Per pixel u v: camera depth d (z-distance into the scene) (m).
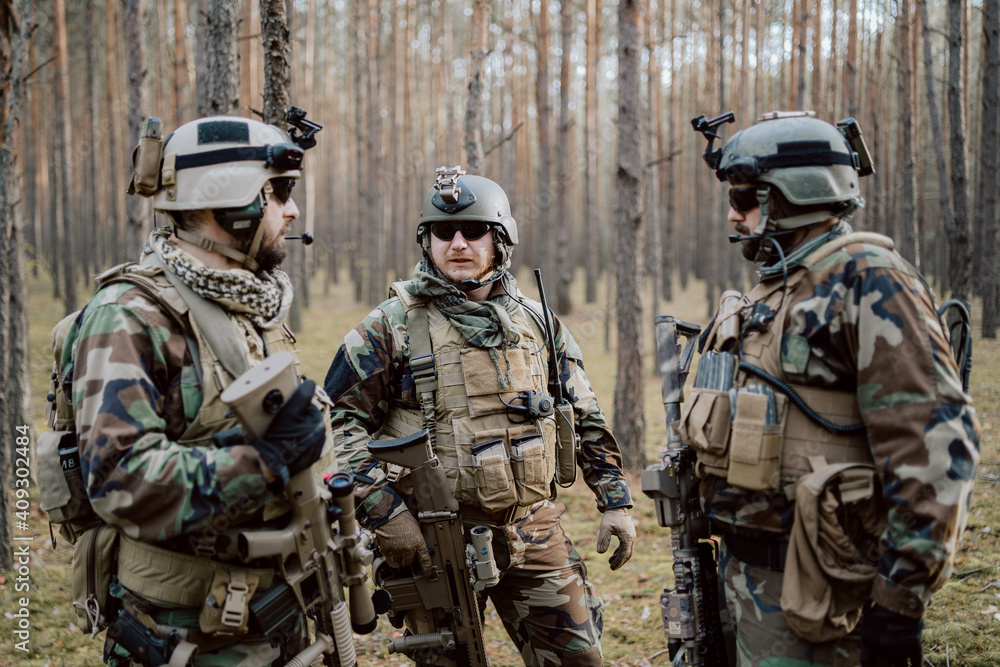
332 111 24.77
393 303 2.28
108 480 1.41
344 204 32.81
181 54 11.11
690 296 21.44
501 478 2.11
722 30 10.88
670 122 17.47
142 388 1.47
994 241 11.34
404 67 20.08
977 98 15.38
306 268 18.23
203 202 1.58
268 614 1.56
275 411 1.45
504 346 2.22
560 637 2.23
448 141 21.14
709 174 16.69
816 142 1.67
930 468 1.42
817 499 1.56
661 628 3.21
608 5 21.16
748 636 1.71
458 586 2.11
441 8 20.22
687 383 5.72
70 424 1.66
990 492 4.41
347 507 1.69
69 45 20.34
